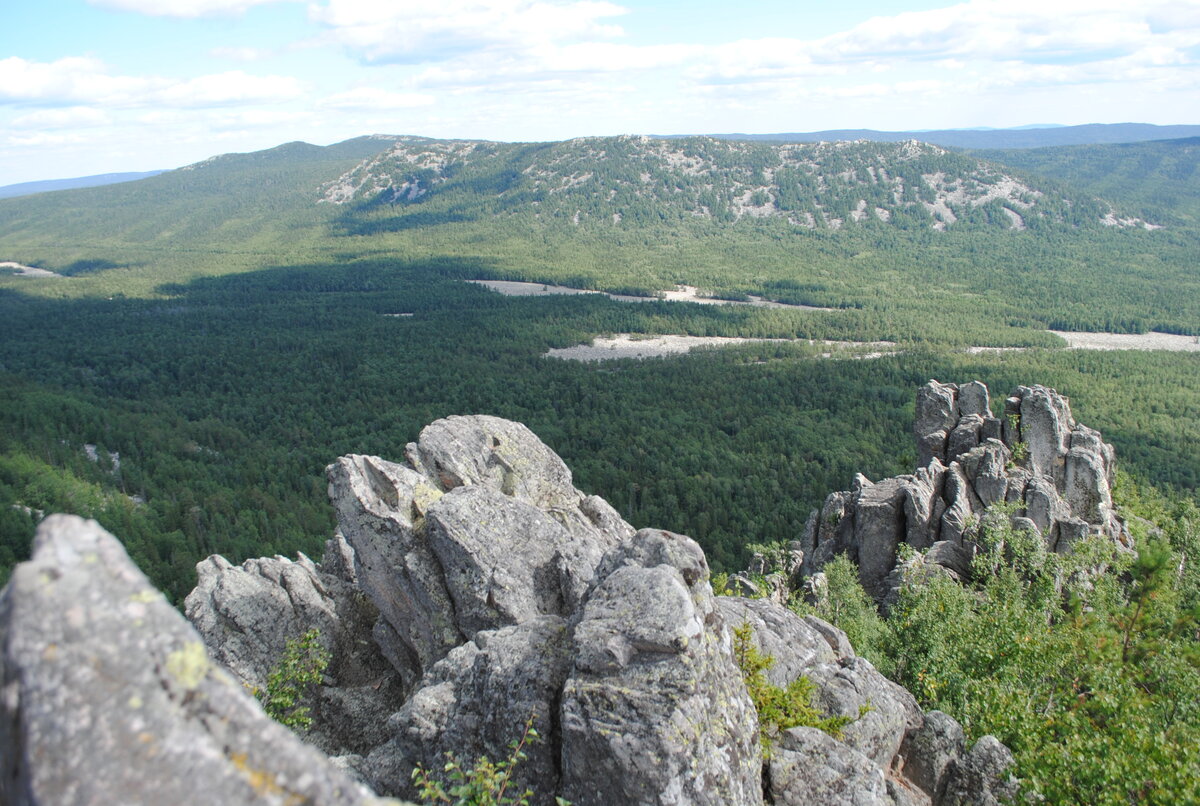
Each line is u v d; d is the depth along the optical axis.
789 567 64.38
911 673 38.62
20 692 8.29
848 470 171.12
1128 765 23.97
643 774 16.47
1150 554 49.84
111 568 9.29
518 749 17.56
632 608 19.05
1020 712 29.17
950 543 57.16
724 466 174.25
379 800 8.85
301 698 29.50
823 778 21.28
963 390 73.25
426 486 33.53
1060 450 67.62
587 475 168.12
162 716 8.48
